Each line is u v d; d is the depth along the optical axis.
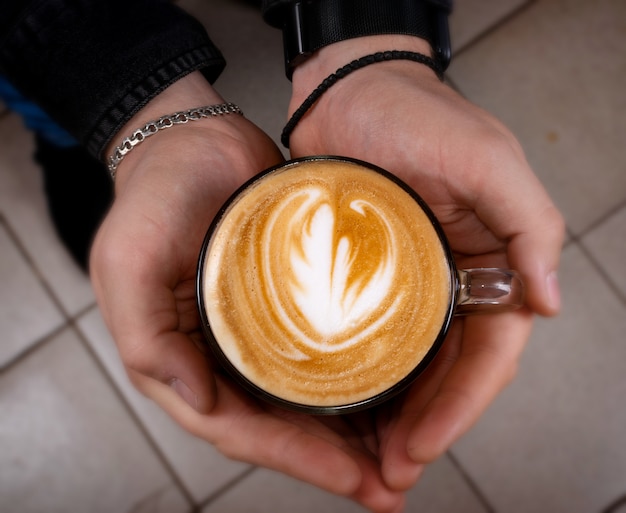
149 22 0.35
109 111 0.35
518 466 0.49
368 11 0.36
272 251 0.31
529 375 0.49
